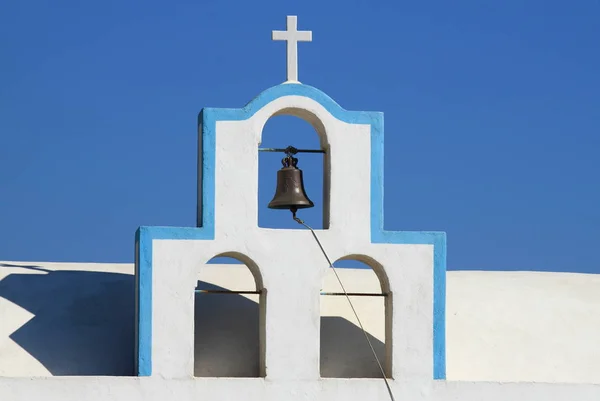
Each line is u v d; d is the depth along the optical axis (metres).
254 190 74.00
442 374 74.44
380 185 75.00
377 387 73.81
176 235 73.19
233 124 74.19
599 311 84.44
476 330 82.00
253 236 73.75
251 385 72.88
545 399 74.38
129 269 83.81
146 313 72.50
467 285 86.25
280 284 73.75
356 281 83.38
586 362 80.69
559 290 86.25
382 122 75.31
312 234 74.31
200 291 73.81
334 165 74.75
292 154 76.38
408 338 74.38
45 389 71.19
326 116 74.88
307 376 73.44
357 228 74.62
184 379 72.38
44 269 82.69
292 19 75.88
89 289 81.00
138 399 71.88
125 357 76.94
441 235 75.19
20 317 78.31
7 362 75.50
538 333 82.25
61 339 77.38
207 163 73.75
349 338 79.31
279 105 74.56
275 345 73.38
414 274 74.81
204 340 78.06
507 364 80.00
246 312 79.81
